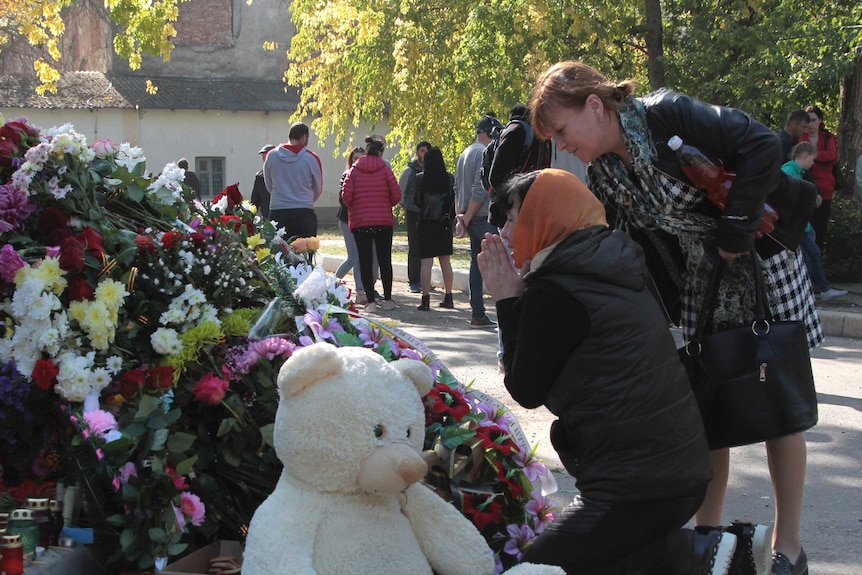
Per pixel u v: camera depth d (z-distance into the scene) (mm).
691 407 2682
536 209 2670
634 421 2576
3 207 3305
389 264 11273
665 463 2592
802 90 15062
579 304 2588
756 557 2965
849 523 4445
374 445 2504
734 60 15898
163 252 3439
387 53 18906
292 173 10555
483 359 8023
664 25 17266
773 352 3236
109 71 33156
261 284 3705
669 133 3201
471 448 3150
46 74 19766
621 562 2701
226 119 32531
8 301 3182
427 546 2732
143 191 3807
